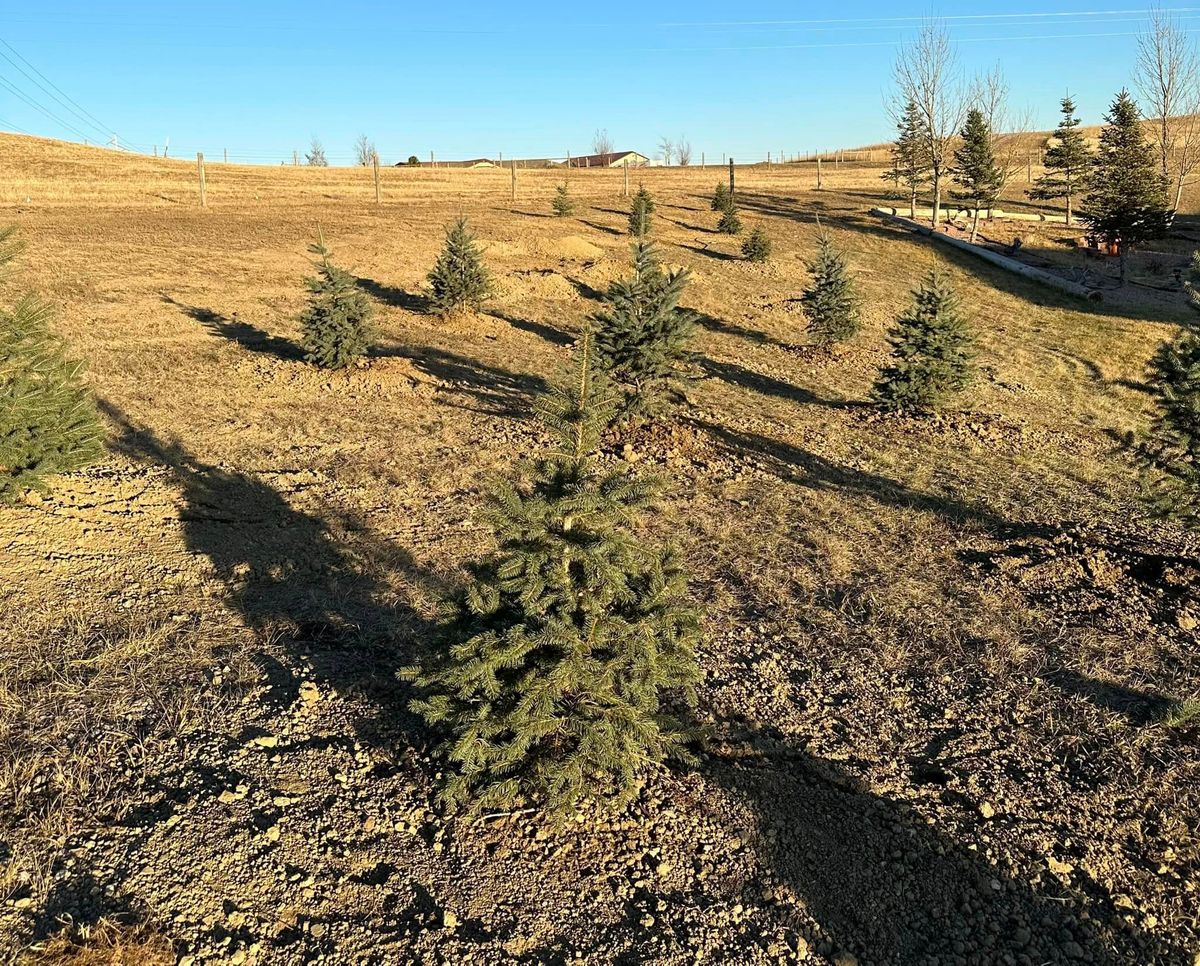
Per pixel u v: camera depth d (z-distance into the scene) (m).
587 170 85.25
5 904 3.86
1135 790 5.43
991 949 4.16
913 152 45.38
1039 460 14.41
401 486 10.88
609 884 4.40
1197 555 9.83
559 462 4.68
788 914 4.28
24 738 5.23
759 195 54.12
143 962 3.58
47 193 40.75
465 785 4.68
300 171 65.19
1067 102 44.56
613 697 4.69
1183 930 4.35
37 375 9.04
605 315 14.60
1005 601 8.36
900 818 5.07
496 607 4.65
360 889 4.19
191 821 4.52
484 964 3.83
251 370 16.66
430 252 30.52
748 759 5.61
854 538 10.02
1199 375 9.12
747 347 22.91
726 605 7.97
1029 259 37.75
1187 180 59.78
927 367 16.55
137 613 7.10
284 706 5.81
